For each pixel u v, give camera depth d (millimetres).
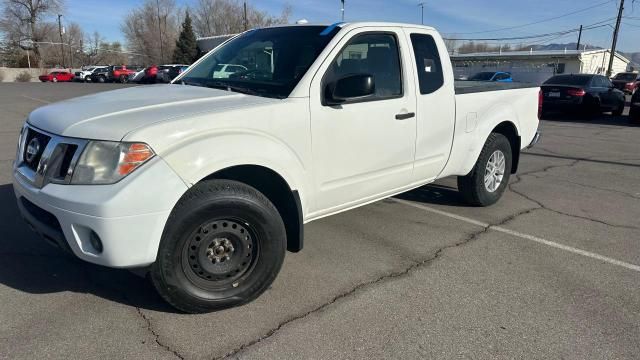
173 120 2830
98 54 98812
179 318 3062
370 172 3914
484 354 2783
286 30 4078
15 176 3215
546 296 3459
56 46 87062
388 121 3914
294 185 3326
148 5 80000
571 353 2809
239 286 3154
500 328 3043
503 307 3295
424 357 2742
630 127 13539
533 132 5949
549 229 4844
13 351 2695
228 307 3154
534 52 49656
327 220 4969
